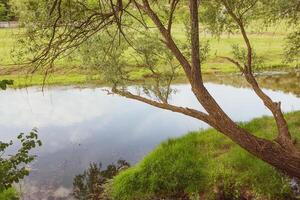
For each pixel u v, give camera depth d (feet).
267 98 40.29
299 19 46.65
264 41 155.33
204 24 41.06
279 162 35.42
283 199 38.88
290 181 39.73
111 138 69.51
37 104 96.43
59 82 118.32
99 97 101.14
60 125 78.48
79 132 73.67
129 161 58.44
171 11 34.76
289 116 54.24
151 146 64.80
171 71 45.62
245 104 90.43
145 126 75.92
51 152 63.52
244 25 43.39
